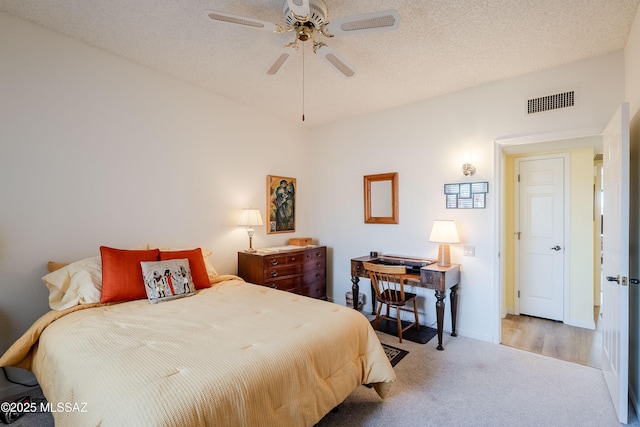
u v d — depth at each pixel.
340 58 2.05
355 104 3.60
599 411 1.92
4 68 2.07
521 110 2.84
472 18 2.01
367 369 1.91
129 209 2.67
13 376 2.11
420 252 3.50
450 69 2.73
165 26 2.17
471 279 3.12
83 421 1.05
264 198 3.87
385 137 3.77
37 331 1.81
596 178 4.17
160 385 1.12
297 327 1.74
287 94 3.33
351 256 4.10
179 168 3.02
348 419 1.85
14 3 1.96
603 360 2.33
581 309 3.44
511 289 3.87
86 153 2.43
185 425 1.01
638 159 2.00
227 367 1.28
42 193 2.22
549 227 3.66
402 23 2.06
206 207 3.25
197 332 1.63
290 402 1.39
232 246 3.49
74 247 2.37
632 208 2.15
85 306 2.02
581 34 2.19
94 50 2.46
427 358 2.65
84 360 1.33
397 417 1.87
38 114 2.20
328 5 1.88
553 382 2.26
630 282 1.90
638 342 1.94
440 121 3.33
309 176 4.51
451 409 1.95
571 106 2.60
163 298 2.22
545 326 3.44
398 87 3.11
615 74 2.43
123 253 2.30
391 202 3.70
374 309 3.80
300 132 4.39
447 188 3.27
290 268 3.57
